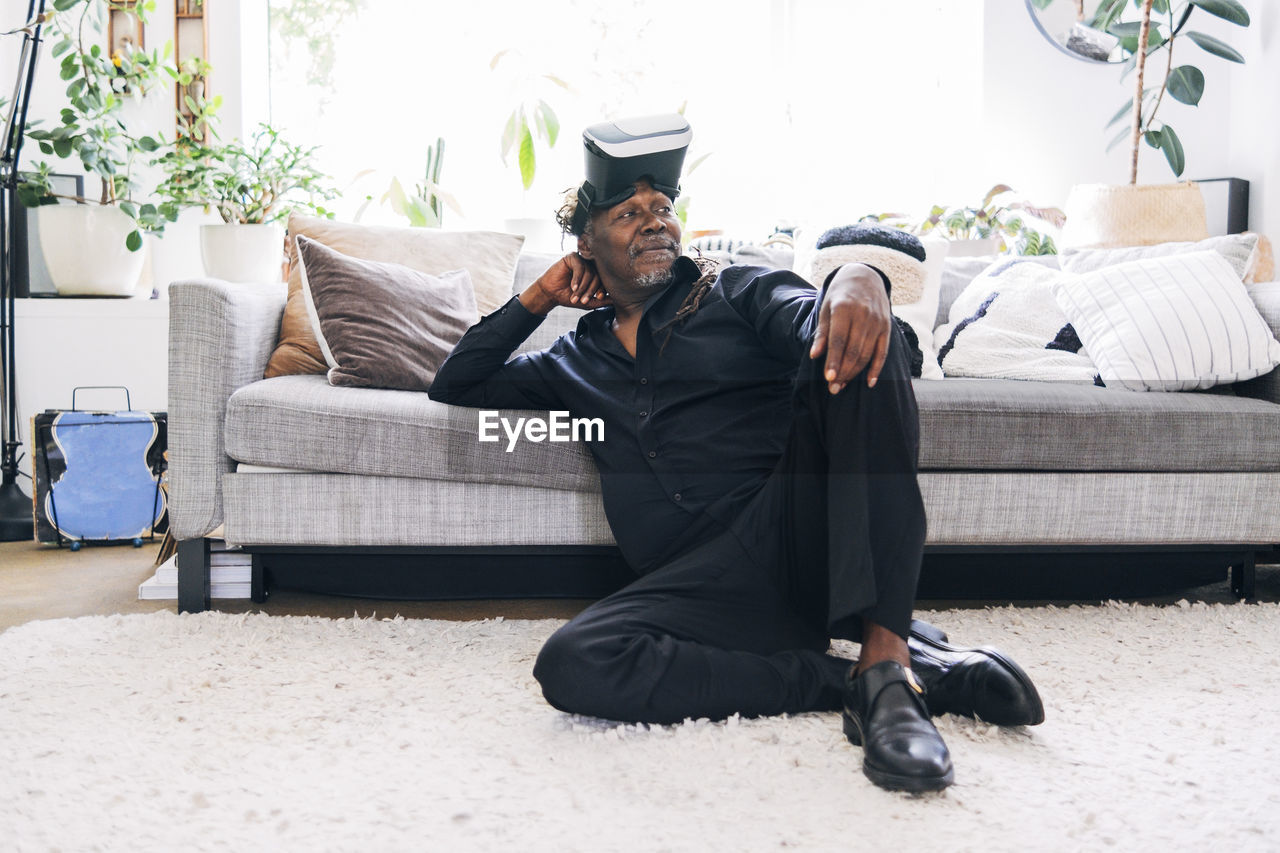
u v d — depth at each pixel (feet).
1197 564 6.59
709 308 4.72
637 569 4.68
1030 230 9.79
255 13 10.71
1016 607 6.16
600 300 5.16
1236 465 5.89
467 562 6.45
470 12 11.10
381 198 10.64
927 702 4.00
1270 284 7.00
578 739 3.80
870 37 11.29
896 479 3.62
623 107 11.25
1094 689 4.39
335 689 4.43
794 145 11.30
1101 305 6.79
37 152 10.12
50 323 9.50
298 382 6.18
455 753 3.66
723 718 3.96
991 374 7.11
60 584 7.13
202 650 5.04
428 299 6.84
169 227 10.47
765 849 2.88
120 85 10.05
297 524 5.82
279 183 9.71
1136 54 11.08
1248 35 10.77
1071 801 3.20
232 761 3.59
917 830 2.99
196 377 5.79
